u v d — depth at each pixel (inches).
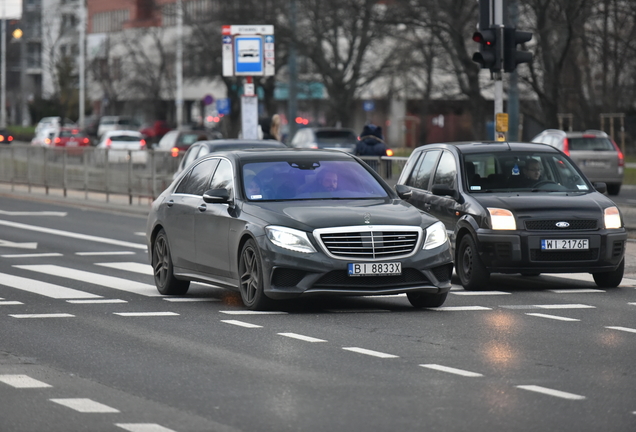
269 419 705.0
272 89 6186.0
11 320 1158.3
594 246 1387.8
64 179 3435.0
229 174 1298.0
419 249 1189.1
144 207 2974.9
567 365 890.7
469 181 1482.5
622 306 1261.1
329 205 1226.6
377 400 759.7
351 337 1034.7
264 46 2925.7
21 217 2775.6
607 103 4886.8
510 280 1542.8
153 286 1482.5
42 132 7726.4
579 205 1405.0
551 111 3617.1
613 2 3627.0
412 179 1624.0
